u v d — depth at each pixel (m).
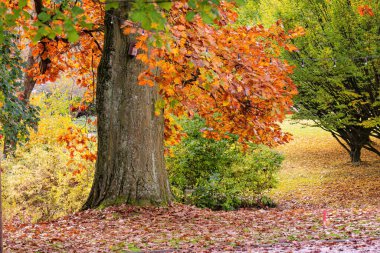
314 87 20.67
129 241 8.66
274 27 13.86
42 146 17.66
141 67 11.88
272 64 13.49
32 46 12.93
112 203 11.63
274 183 17.55
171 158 16.02
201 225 10.29
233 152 16.36
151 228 9.85
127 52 11.77
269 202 17.22
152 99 12.01
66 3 12.36
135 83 11.82
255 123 14.55
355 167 26.27
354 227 9.77
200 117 16.41
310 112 21.75
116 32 11.77
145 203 11.65
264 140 15.54
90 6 13.57
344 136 26.19
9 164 15.89
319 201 19.58
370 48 17.73
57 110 23.09
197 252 7.59
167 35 6.75
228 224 10.48
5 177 15.46
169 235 9.19
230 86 11.35
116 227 10.00
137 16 4.06
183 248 8.07
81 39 14.31
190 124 16.23
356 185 22.02
